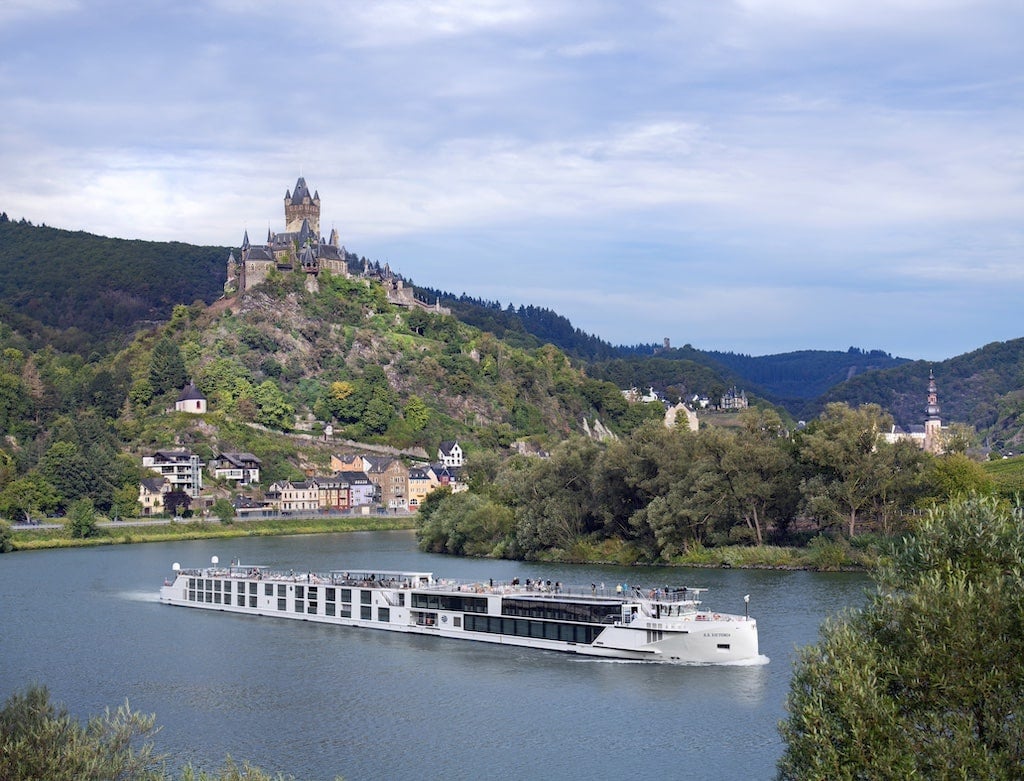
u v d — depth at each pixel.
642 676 104.94
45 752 58.00
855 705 53.50
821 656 58.69
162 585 173.00
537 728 89.25
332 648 121.44
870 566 160.75
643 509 187.25
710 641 108.88
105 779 58.91
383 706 96.81
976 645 52.97
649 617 113.75
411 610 131.00
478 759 82.44
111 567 198.50
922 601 54.50
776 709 92.31
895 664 55.12
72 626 136.38
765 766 79.44
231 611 148.00
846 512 176.50
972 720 52.19
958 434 192.00
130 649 121.88
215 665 113.38
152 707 97.75
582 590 129.38
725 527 185.25
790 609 130.75
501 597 123.56
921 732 53.28
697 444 189.38
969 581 56.28
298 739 88.06
